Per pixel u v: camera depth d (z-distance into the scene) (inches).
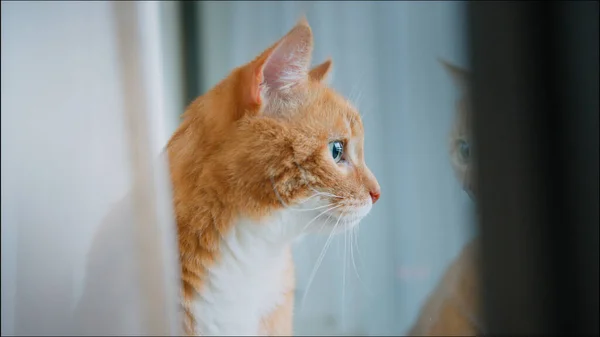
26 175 22.2
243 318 34.2
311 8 39.1
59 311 22.4
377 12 38.9
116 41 23.7
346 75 38.7
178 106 35.5
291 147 33.0
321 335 39.2
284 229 34.3
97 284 23.0
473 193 34.4
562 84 31.2
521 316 32.0
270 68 33.6
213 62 38.5
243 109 33.4
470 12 34.4
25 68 22.3
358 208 34.9
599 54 30.2
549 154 31.7
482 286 33.7
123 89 23.8
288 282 37.4
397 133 38.7
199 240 32.3
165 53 35.9
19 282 22.0
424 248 38.8
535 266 31.8
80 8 23.1
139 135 24.3
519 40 32.1
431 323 39.7
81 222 22.8
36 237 22.2
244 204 32.6
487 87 33.0
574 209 31.1
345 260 38.9
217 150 32.9
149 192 24.4
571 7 30.8
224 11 39.0
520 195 32.0
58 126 22.5
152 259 24.3
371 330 39.4
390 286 39.1
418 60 38.6
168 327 25.0
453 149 38.1
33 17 22.6
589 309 30.7
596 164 30.5
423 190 38.7
